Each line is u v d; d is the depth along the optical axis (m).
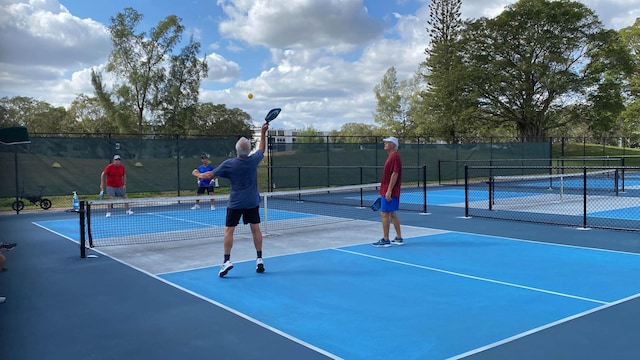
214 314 5.16
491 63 36.31
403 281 6.42
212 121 47.47
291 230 10.95
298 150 20.64
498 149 27.42
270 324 4.84
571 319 4.84
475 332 4.52
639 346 4.14
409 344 4.26
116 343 4.39
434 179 25.30
